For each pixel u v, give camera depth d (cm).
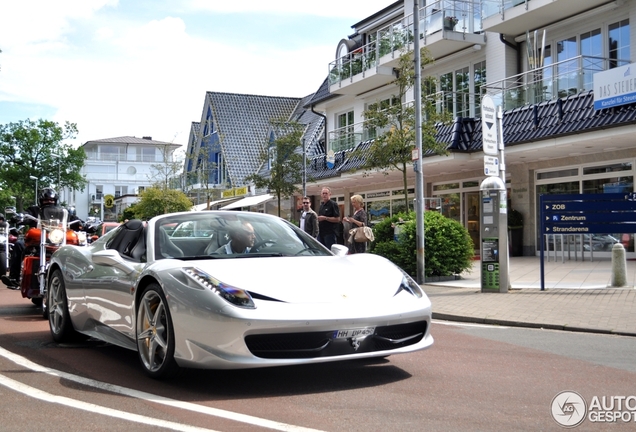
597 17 1889
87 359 597
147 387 483
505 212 1147
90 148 8588
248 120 4384
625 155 1700
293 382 496
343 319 454
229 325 441
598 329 754
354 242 1405
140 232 599
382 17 2839
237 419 397
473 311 921
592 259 1725
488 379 509
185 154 4475
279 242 590
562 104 1697
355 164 2491
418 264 1320
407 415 407
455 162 2022
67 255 689
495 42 2194
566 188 1877
